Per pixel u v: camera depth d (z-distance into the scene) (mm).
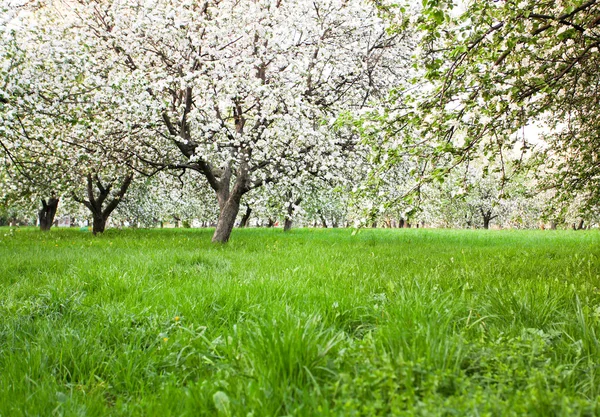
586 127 7551
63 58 9828
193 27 11469
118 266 6875
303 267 6707
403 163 11867
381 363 2268
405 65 13055
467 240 14836
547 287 4316
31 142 11992
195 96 13000
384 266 6938
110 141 13750
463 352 2475
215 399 2113
